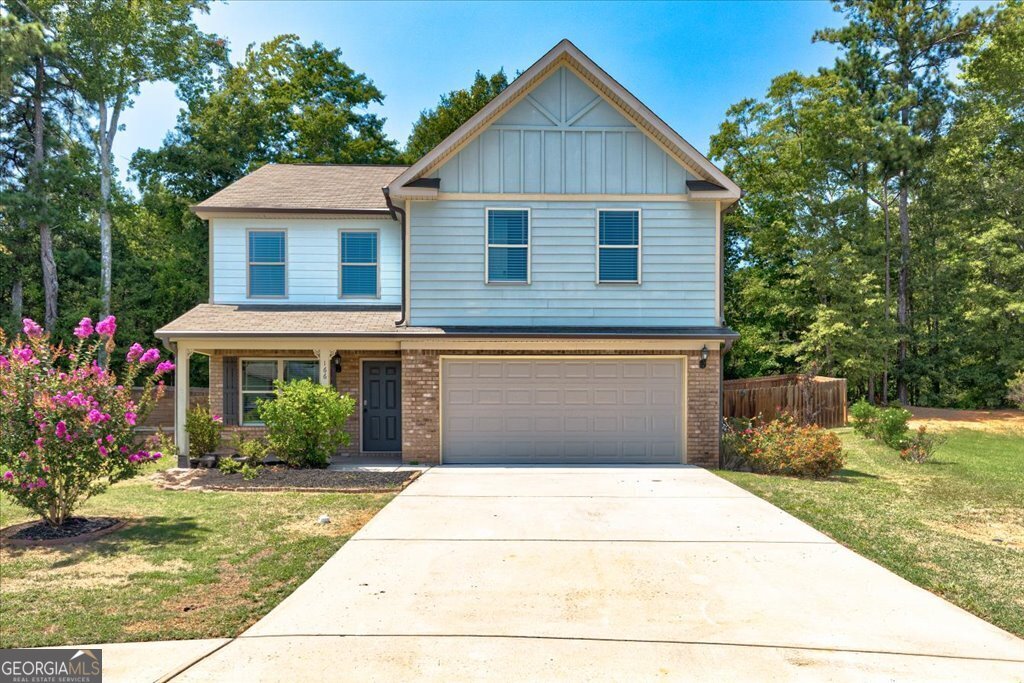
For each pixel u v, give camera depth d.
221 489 10.89
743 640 4.85
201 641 4.85
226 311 15.21
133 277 28.58
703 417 13.66
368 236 15.98
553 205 14.23
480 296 14.19
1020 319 25.67
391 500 9.86
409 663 4.46
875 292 27.50
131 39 27.22
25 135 26.67
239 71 33.28
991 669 4.42
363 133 37.28
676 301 14.25
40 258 27.89
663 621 5.20
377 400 15.57
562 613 5.36
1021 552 7.34
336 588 5.98
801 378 20.66
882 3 27.47
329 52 36.66
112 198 28.23
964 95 27.77
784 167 30.16
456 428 13.82
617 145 14.29
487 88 32.22
